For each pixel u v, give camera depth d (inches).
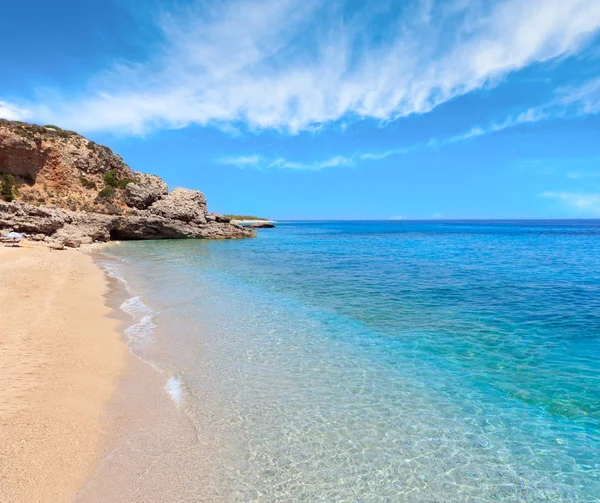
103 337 430.3
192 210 2534.5
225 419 274.2
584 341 461.1
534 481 218.4
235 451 236.5
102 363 355.6
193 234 2458.2
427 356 409.4
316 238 2974.9
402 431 265.6
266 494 200.4
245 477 213.2
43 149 2332.7
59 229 1689.2
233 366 372.5
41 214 1654.8
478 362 394.0
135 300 643.5
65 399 277.7
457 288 791.1
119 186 2588.6
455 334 484.4
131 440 240.7
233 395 311.7
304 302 655.1
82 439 233.6
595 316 574.6
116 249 1657.2
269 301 660.1
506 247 2007.9
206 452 233.9
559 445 253.1
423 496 204.1
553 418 286.8
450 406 302.0
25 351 358.0
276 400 305.6
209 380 339.0
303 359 395.2
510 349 432.1
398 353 417.1
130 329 478.6
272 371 362.9
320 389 327.0
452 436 260.8
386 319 552.7
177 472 213.3
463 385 340.5
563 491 210.8
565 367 382.3
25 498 178.7
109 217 2091.5
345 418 280.7
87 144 2758.4
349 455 237.1
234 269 1068.5
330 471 221.5
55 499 181.8
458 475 222.1
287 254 1551.4
